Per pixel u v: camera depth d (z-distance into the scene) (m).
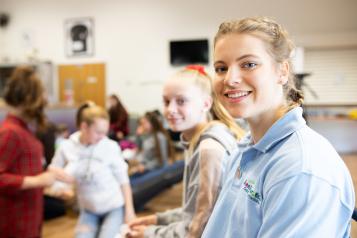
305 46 6.69
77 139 1.92
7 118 1.51
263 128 0.71
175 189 4.39
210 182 0.95
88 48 8.01
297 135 0.62
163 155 3.98
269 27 0.66
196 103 1.11
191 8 7.33
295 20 6.74
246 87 0.65
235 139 1.07
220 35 0.69
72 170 1.81
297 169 0.56
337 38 6.52
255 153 0.71
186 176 1.08
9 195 1.44
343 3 6.49
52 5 8.16
